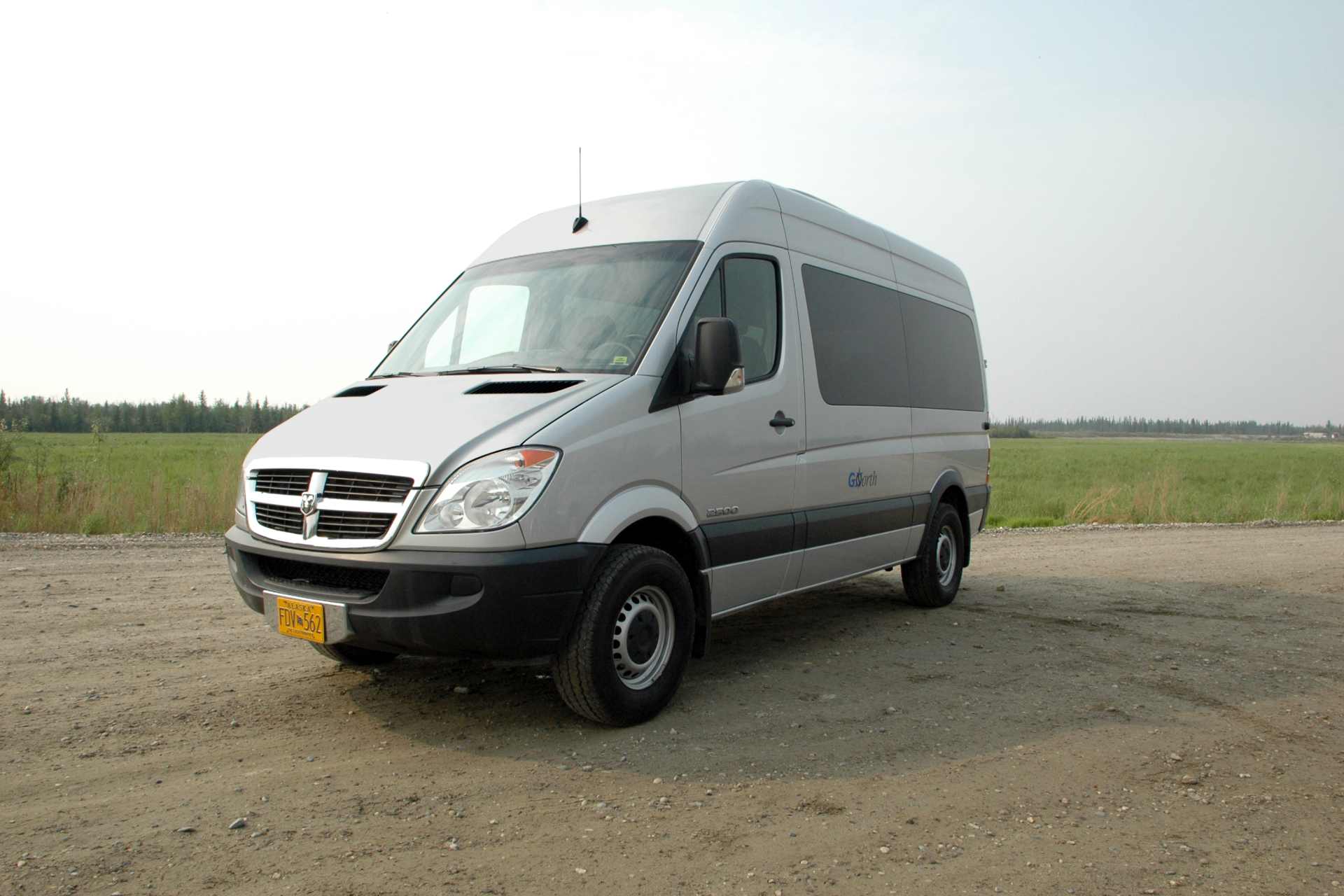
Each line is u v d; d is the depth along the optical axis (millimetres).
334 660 5129
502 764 3783
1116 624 6770
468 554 3730
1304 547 11883
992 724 4414
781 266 5480
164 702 4480
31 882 2713
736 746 4047
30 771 3578
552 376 4457
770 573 5223
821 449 5652
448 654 3852
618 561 4125
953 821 3289
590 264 5090
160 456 27922
